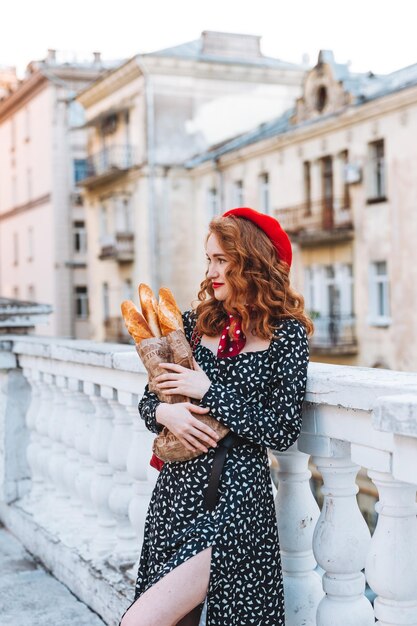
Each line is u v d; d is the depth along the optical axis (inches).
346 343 1032.8
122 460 129.3
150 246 1355.8
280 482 93.8
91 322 1631.4
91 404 144.7
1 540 176.2
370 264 1001.5
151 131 1343.5
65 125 1740.9
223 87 1384.1
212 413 83.0
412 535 73.9
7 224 2087.8
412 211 923.4
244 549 82.4
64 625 127.8
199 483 84.3
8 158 2063.2
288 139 1108.5
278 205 1140.5
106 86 1459.2
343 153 1027.9
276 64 1409.9
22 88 1856.5
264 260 84.4
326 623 84.4
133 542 135.8
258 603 83.5
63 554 146.7
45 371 160.9
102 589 129.6
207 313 89.4
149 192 1347.2
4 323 192.1
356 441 77.4
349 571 83.8
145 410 89.8
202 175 1337.4
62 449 161.9
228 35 1391.5
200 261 1365.7
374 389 73.2
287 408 81.5
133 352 124.6
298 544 92.5
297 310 85.9
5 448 183.9
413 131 912.3
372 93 984.3
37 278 1873.8
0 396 188.1
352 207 1016.9
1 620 130.7
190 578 78.8
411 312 944.3
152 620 78.0
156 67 1334.9
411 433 62.1
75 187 1754.4
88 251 1620.3
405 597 73.3
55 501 168.6
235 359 85.9
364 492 674.2
